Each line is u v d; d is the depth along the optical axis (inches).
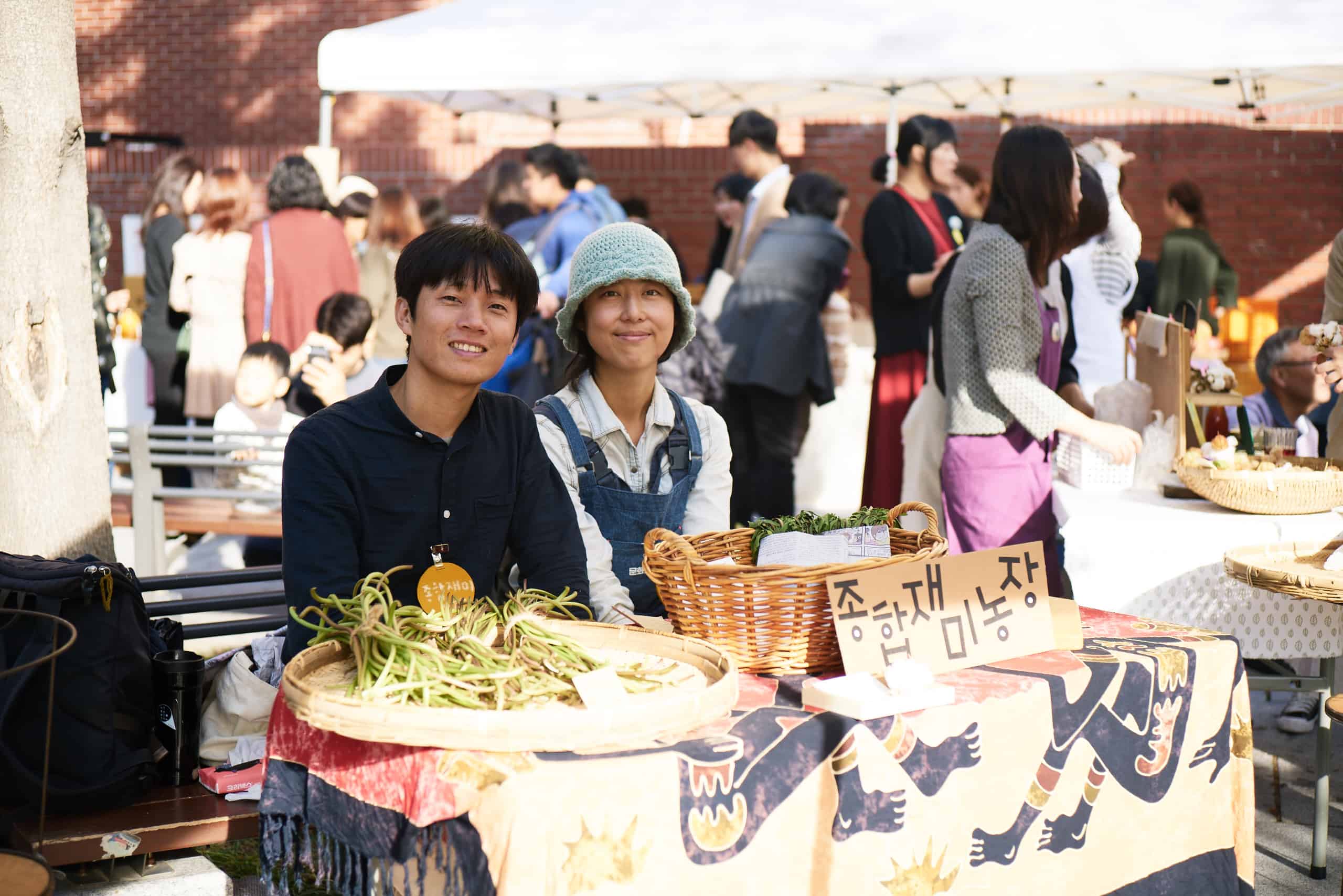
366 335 227.6
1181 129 345.4
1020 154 142.6
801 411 273.1
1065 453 162.6
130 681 86.0
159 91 405.7
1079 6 211.0
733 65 218.7
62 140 116.3
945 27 211.9
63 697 82.6
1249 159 343.3
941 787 68.2
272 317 246.4
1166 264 293.9
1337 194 340.5
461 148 383.6
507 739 57.1
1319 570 112.1
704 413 99.3
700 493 98.3
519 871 55.8
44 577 83.5
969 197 259.0
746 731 63.5
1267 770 149.3
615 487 94.9
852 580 72.4
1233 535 130.6
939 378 178.2
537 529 88.4
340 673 67.5
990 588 77.1
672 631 85.9
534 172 263.4
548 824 56.3
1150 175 347.6
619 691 62.7
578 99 328.5
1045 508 150.1
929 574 75.1
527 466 88.3
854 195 355.9
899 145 241.6
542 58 225.5
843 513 322.3
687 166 365.1
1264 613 126.1
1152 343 158.9
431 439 82.9
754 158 277.6
